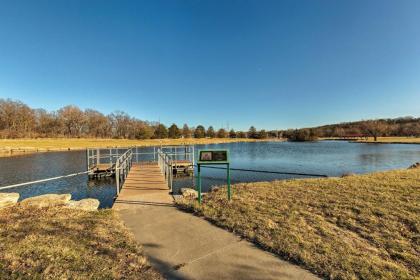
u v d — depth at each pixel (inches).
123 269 118.0
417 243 137.5
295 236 149.4
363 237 147.9
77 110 2723.9
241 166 827.4
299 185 285.7
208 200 237.0
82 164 903.7
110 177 639.8
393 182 273.7
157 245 145.1
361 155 1202.6
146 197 263.4
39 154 1294.3
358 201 207.5
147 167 577.3
